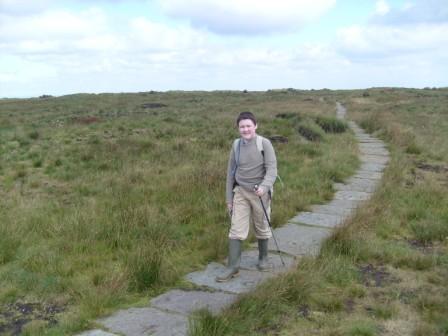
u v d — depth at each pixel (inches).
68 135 697.6
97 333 153.9
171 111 1362.0
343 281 189.6
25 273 199.5
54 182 398.9
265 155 196.5
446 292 181.5
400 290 184.5
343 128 792.3
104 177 394.6
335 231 233.3
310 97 2285.9
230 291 187.0
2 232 241.8
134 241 236.1
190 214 283.1
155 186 355.6
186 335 150.3
